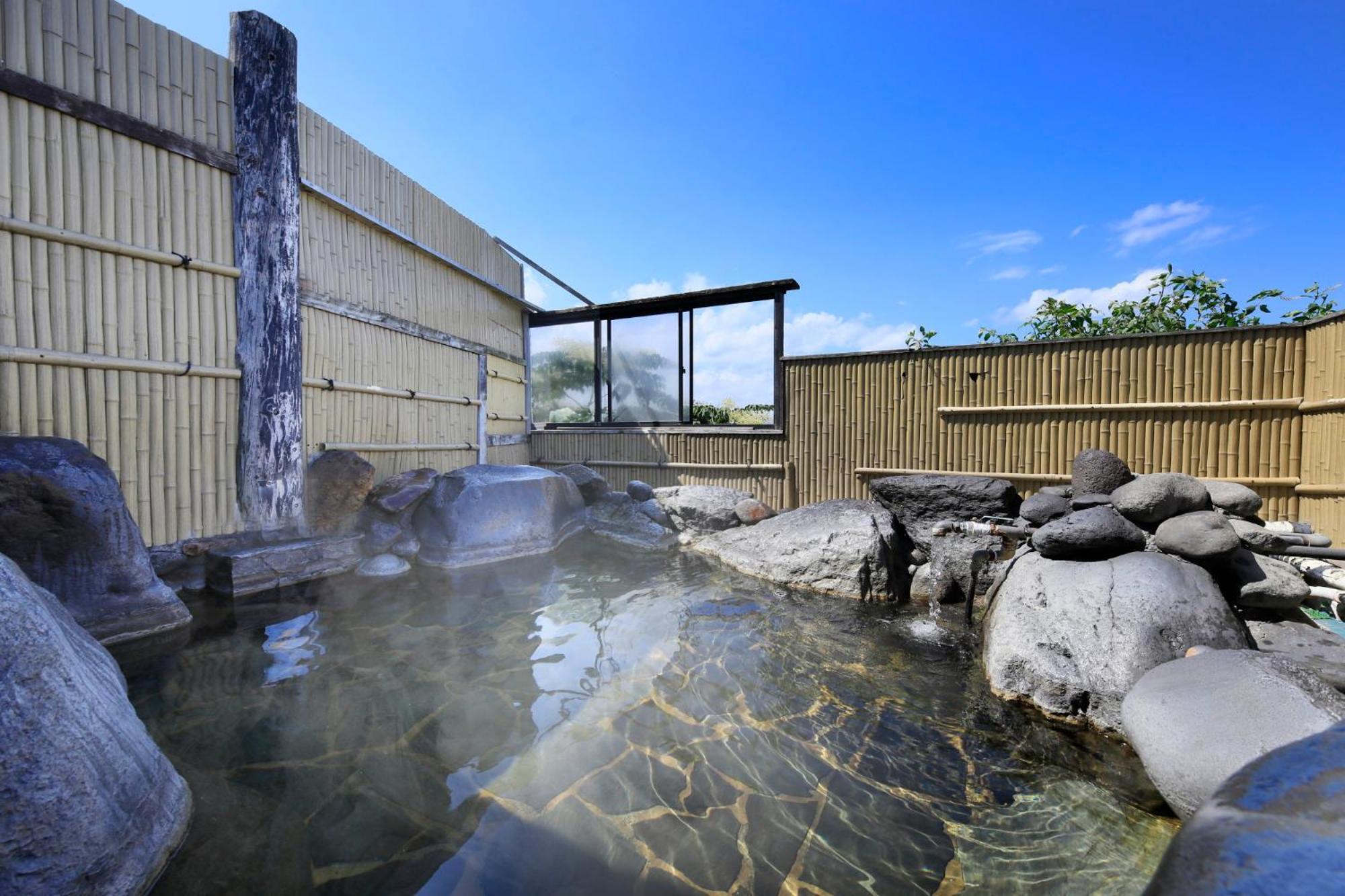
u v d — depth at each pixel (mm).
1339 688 2643
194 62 4430
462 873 1854
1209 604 3158
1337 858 662
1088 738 2811
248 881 1789
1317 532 4758
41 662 1789
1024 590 3750
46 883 1531
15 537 3273
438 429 7195
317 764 2422
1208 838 760
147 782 1954
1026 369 6367
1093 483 4426
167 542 4328
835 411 7391
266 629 3902
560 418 9594
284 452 4980
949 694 3271
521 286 9297
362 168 5945
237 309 4723
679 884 1852
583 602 4703
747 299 8039
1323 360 4934
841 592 5109
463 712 2896
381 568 5281
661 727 2820
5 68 3502
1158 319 8453
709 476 8203
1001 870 1961
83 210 3859
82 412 3873
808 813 2232
